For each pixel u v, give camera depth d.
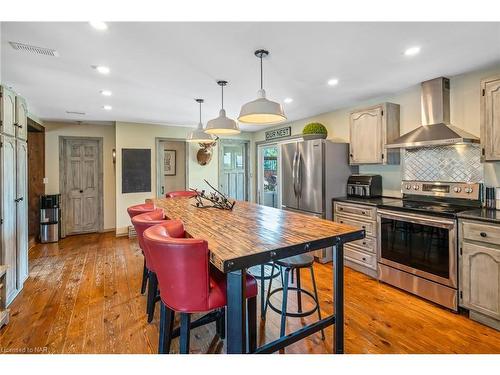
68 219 5.50
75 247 4.66
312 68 2.67
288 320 2.35
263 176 6.55
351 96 3.69
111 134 5.81
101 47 2.19
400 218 2.85
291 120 5.36
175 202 3.15
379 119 3.48
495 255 2.13
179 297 1.41
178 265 1.36
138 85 3.14
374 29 1.94
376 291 2.90
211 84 3.13
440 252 2.52
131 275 3.41
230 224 1.92
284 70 2.71
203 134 3.54
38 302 2.68
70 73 2.75
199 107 4.21
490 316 2.18
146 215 2.14
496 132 2.39
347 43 2.15
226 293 1.47
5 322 2.28
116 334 2.15
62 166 5.41
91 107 4.21
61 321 2.34
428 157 3.25
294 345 2.00
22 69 2.64
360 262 3.40
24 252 3.07
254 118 2.42
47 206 4.95
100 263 3.86
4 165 2.52
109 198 5.82
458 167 2.97
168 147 6.28
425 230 2.64
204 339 2.11
